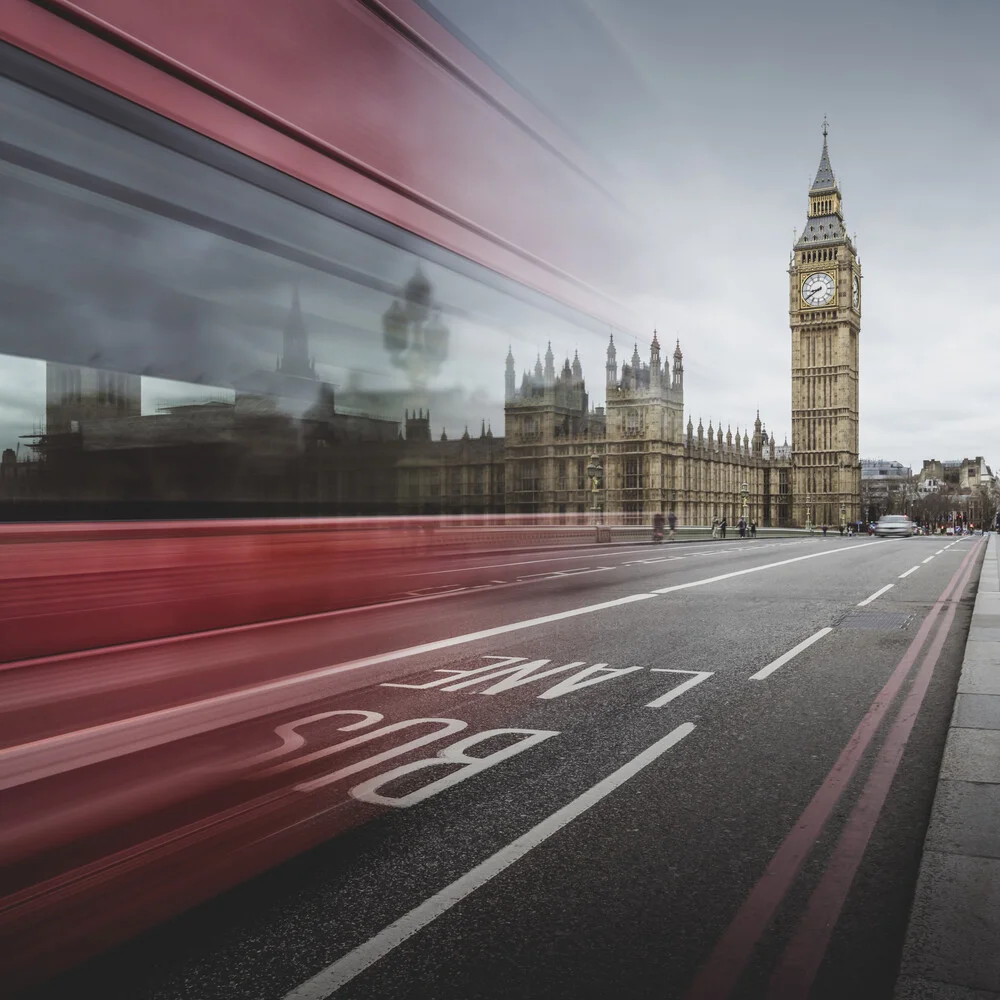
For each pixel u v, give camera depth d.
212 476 6.73
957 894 3.61
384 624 11.04
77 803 4.77
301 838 4.41
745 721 6.86
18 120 4.99
